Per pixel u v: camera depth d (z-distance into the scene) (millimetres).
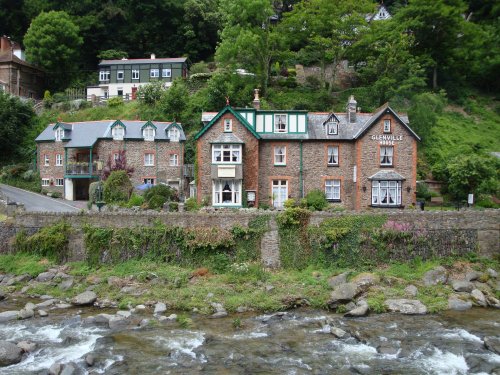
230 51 58938
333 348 18906
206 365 17172
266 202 38000
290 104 58688
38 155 51344
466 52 66188
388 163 37562
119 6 85500
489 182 41219
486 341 18938
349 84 65938
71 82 77250
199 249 29125
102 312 23625
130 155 48219
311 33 61375
